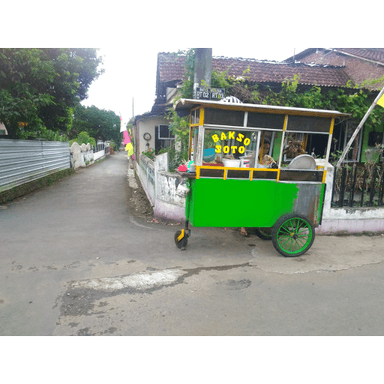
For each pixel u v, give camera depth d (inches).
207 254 195.2
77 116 1531.7
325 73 390.6
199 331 117.3
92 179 549.0
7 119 351.9
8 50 312.8
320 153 270.4
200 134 175.8
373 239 234.5
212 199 181.6
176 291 147.4
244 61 378.6
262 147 188.2
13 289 145.9
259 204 187.0
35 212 295.0
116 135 1788.9
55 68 414.0
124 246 206.1
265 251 202.8
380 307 137.5
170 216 263.7
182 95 290.4
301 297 144.4
